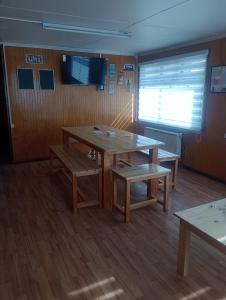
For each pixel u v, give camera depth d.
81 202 3.16
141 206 3.01
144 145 3.20
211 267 2.10
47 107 5.01
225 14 2.83
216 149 4.04
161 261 2.18
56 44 4.62
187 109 4.56
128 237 2.53
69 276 2.00
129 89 5.79
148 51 5.25
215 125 4.01
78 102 5.28
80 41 4.32
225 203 2.12
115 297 1.80
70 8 2.65
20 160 4.98
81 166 3.16
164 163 4.96
